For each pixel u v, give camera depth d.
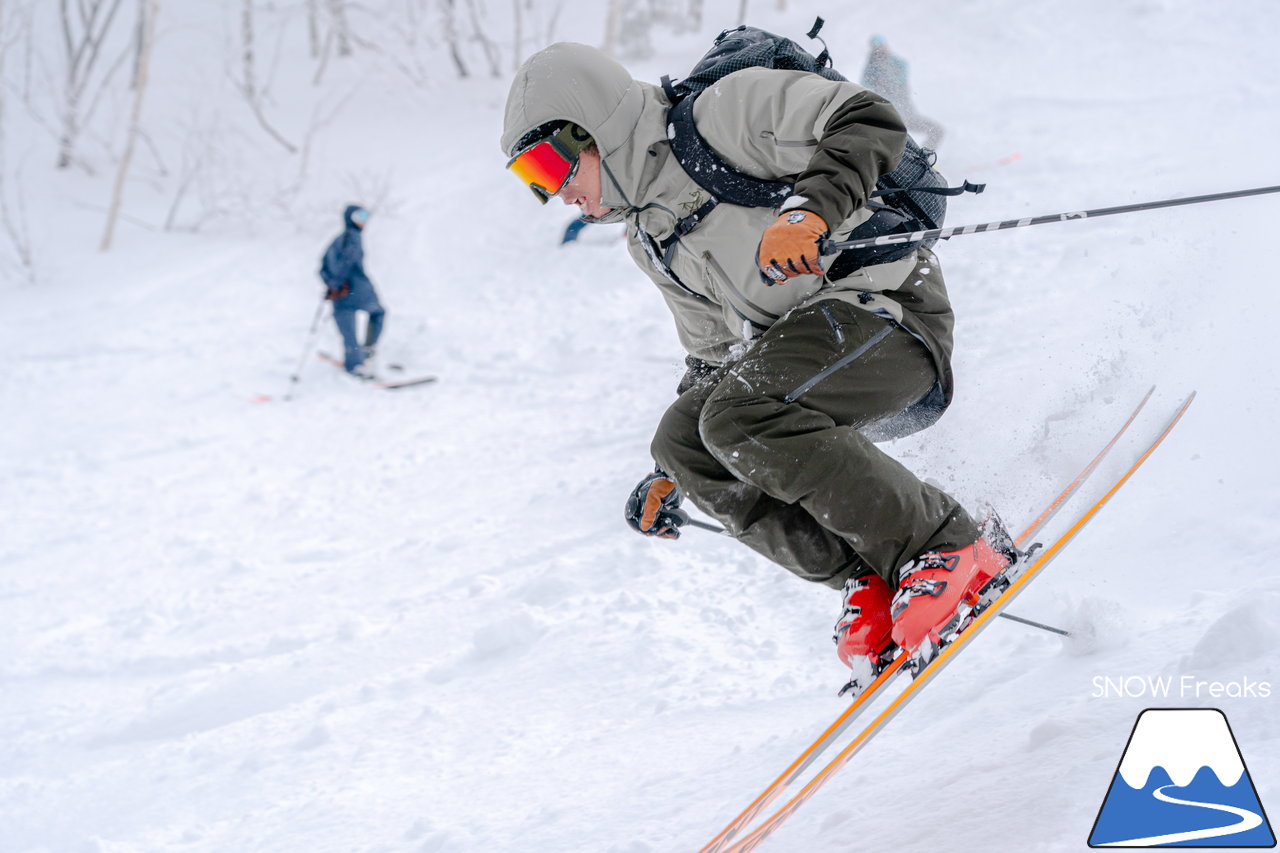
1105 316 6.26
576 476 8.02
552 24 24.03
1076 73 16.94
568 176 2.71
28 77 22.34
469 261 16.02
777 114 2.60
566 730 4.21
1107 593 3.42
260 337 14.42
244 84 23.81
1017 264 8.91
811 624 4.64
